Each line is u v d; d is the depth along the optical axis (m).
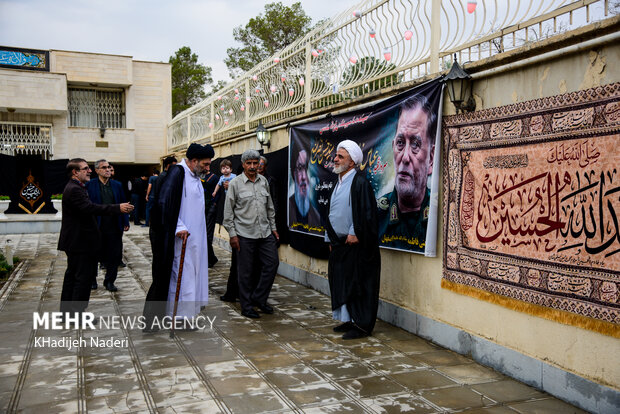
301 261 7.45
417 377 3.70
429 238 4.46
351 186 4.71
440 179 4.43
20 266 8.45
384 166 5.22
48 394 3.36
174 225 4.74
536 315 3.46
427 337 4.64
